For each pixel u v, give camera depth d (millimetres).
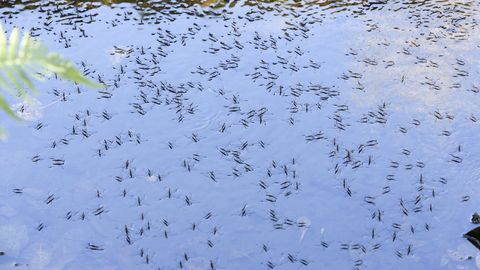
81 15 11109
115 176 7785
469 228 7098
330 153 8180
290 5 11664
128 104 9008
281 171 7902
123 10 11312
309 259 6770
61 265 6605
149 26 10844
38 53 867
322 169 7941
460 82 9555
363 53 10242
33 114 8711
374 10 11578
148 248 6871
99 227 7094
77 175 7793
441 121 8742
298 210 7359
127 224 7141
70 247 6824
